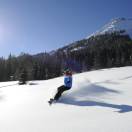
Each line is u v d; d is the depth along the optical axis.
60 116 8.44
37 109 9.59
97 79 15.59
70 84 10.66
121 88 12.60
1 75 81.38
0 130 7.34
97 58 83.62
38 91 13.38
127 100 10.23
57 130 7.00
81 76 17.64
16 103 10.91
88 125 7.21
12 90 14.83
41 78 72.12
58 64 79.94
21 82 18.73
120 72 18.52
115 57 85.00
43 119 8.21
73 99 10.91
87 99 10.76
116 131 6.55
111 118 7.75
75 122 7.61
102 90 12.25
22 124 7.80
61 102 10.51
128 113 8.23
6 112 9.46
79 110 9.06
